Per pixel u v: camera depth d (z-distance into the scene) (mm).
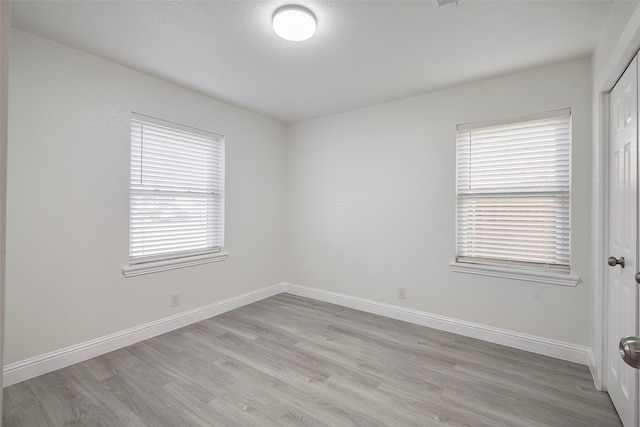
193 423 1722
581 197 2377
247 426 1703
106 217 2492
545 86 2523
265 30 2076
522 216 2666
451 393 2004
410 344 2689
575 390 2035
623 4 1624
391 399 1939
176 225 3031
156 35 2139
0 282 364
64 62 2258
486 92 2779
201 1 1798
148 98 2742
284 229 4227
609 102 1984
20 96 2064
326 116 3828
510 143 2707
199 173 3227
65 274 2275
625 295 1693
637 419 1534
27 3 1807
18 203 2062
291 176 4172
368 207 3480
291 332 2926
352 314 3408
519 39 2146
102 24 2016
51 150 2201
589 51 2277
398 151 3268
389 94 3127
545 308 2523
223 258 3424
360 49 2293
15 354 2053
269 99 3293
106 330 2500
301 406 1869
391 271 3320
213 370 2252
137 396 1946
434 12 1876
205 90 3072
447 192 2979
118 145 2555
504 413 1817
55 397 1926
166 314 2916
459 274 2916
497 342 2709
